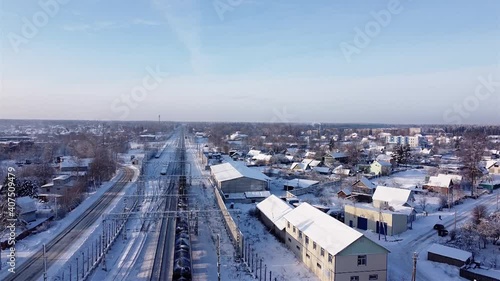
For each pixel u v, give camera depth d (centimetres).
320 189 6175
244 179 5697
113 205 5053
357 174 7488
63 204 4778
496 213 4134
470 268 2856
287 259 3144
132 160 9375
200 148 11731
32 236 3700
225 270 2916
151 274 2844
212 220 4344
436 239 3731
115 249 3400
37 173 6300
